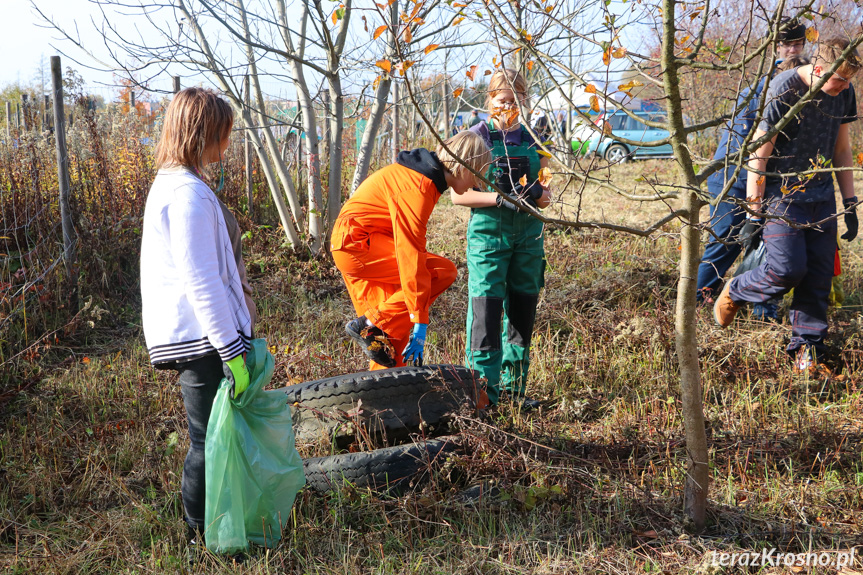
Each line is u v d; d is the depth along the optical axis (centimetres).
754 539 263
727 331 482
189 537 263
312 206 693
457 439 308
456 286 602
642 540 264
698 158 246
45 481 301
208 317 228
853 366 422
